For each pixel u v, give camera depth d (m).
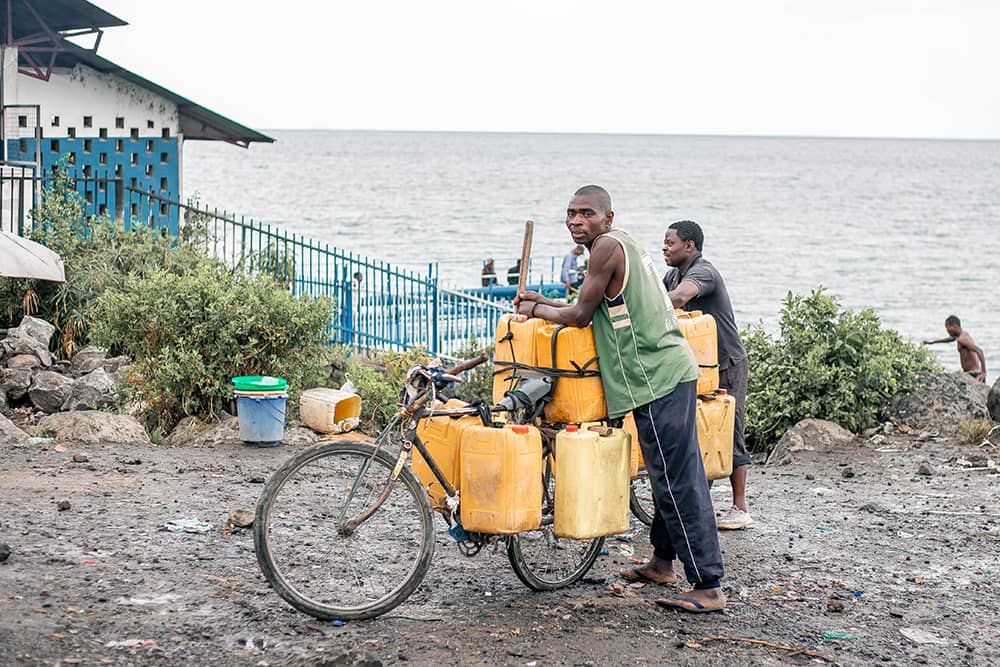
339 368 13.94
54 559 6.18
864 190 124.12
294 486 6.02
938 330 29.19
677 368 5.83
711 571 5.96
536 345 5.95
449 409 5.89
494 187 108.25
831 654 5.53
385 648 5.21
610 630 5.66
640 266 5.82
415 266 37.81
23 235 14.54
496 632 5.52
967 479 9.93
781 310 12.66
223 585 5.92
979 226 71.69
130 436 10.18
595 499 5.75
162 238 15.20
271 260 15.78
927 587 6.75
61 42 18.84
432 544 5.68
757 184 133.00
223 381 11.25
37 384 12.05
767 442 12.22
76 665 4.82
